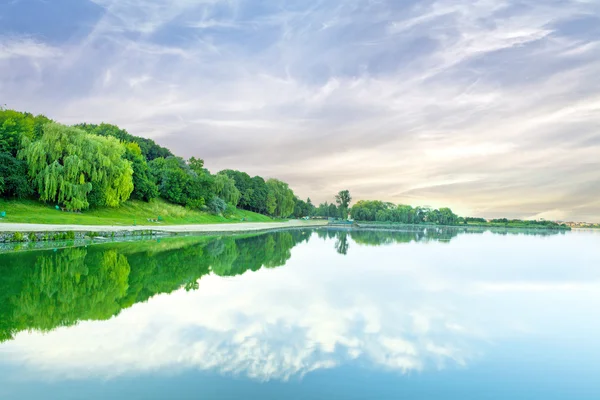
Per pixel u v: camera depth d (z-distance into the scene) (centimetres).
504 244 5112
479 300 1586
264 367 877
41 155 4962
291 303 1448
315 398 746
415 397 766
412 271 2320
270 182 14425
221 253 3147
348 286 1800
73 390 749
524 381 849
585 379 863
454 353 995
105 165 5600
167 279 1875
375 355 966
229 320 1214
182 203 8512
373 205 19850
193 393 751
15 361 876
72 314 1245
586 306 1517
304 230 9019
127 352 940
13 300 1396
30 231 3156
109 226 4778
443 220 19525
